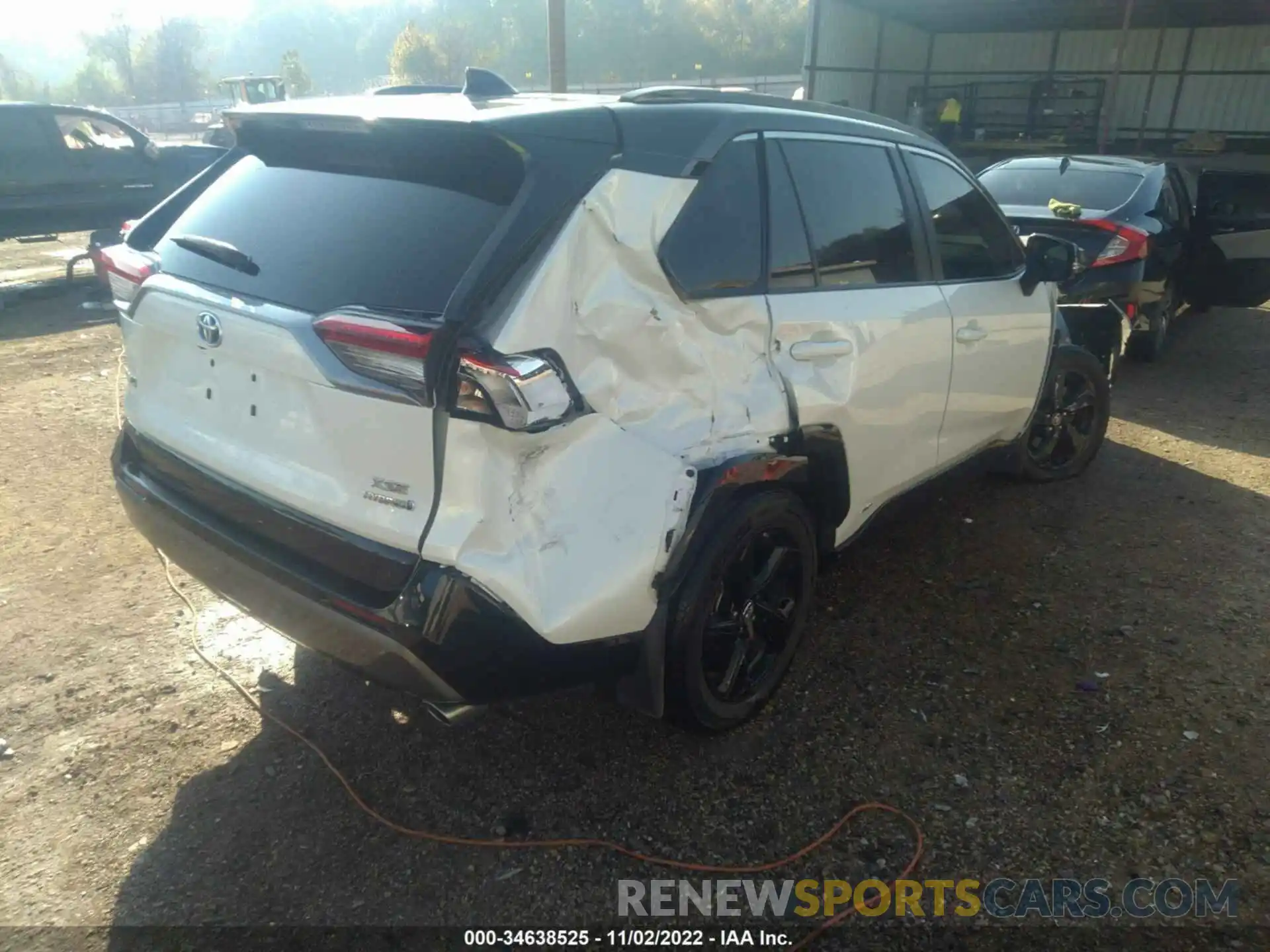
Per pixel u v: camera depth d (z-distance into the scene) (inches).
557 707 120.5
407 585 82.7
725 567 103.4
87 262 526.0
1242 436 230.8
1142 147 909.2
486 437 80.7
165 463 106.3
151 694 121.8
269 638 135.2
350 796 104.7
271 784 106.5
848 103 966.4
